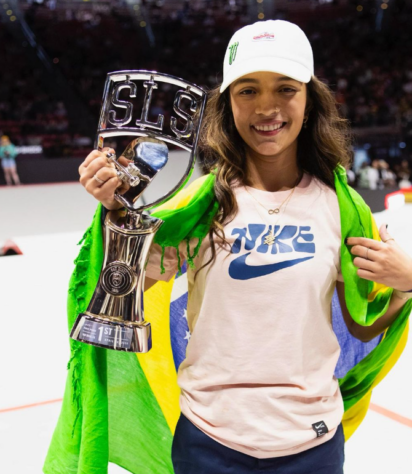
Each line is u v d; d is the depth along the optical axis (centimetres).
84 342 125
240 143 145
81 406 142
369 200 797
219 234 136
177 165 1041
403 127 1263
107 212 131
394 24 2075
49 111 1788
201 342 138
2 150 1159
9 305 457
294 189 142
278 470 135
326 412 139
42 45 2039
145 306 175
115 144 1224
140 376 174
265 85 131
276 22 133
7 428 289
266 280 132
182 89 127
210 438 136
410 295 143
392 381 334
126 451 177
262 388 133
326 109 146
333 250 139
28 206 927
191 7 2227
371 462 261
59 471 151
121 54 2100
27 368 354
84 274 141
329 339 139
